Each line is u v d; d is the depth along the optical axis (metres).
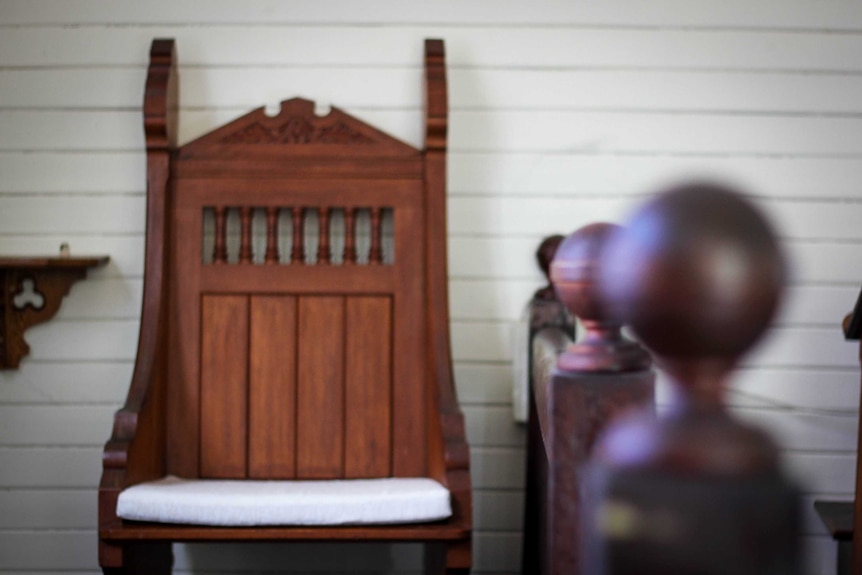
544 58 2.92
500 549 2.90
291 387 2.73
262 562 2.91
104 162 2.89
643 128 2.94
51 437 2.88
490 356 2.91
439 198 2.72
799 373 2.96
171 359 2.72
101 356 2.89
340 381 2.74
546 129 2.93
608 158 2.94
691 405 0.32
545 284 2.91
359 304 2.75
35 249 2.89
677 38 2.94
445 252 2.70
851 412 2.95
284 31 2.90
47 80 2.89
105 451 2.25
